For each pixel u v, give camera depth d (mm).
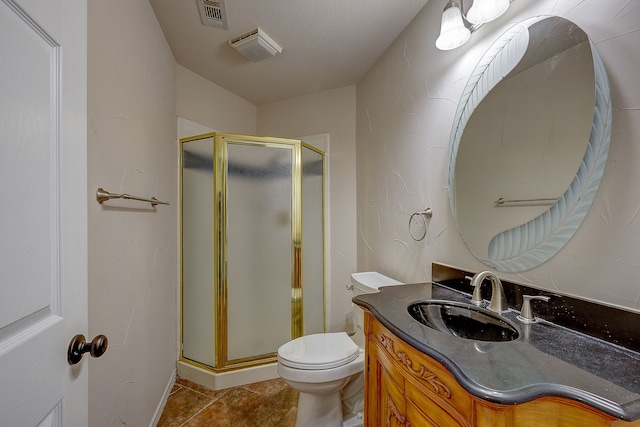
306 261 2189
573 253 780
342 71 2137
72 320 575
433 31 1396
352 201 2324
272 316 1979
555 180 827
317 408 1337
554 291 823
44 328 493
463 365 584
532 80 905
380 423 985
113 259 1056
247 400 1663
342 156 2375
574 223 775
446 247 1297
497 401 484
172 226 1866
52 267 523
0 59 406
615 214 688
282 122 2641
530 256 902
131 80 1226
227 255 1861
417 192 1514
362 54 1913
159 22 1593
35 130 482
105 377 990
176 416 1524
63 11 564
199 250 1929
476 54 1140
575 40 780
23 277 448
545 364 591
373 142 2021
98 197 946
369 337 1098
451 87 1271
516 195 954
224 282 1841
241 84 2348
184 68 2078
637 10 648
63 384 545
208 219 1893
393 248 1743
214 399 1673
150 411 1410
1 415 398
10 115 425
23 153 452
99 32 963
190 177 1979
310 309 2219
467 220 1163
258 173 1975
